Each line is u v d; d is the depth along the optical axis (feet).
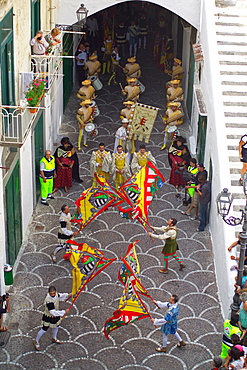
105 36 92.32
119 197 55.21
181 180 65.57
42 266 54.65
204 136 65.05
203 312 50.34
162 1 70.79
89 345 46.75
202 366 45.39
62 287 52.34
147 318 49.49
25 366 44.78
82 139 72.54
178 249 54.60
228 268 49.70
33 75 55.16
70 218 54.49
